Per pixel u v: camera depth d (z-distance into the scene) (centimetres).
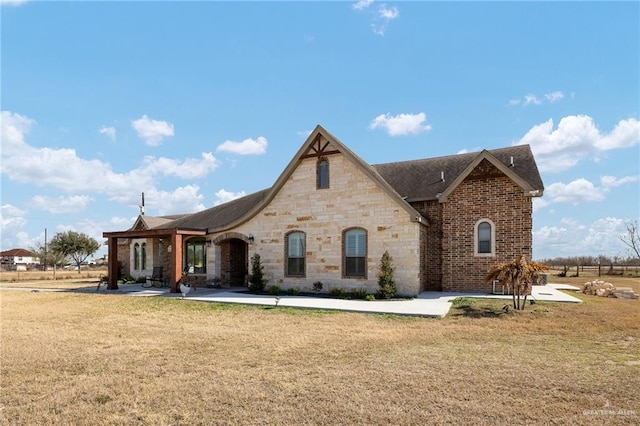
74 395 604
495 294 1703
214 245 2245
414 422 497
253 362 763
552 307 1328
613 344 877
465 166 2098
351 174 1862
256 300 1642
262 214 2072
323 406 548
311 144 1958
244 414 527
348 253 1858
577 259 4984
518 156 2000
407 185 2112
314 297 1759
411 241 1722
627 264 4431
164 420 514
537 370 691
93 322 1230
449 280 1856
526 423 493
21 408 561
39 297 1978
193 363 763
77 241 5225
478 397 573
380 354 807
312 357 792
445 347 859
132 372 711
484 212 1809
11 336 1026
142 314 1382
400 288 1722
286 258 1997
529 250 1722
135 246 3138
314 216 1936
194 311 1428
